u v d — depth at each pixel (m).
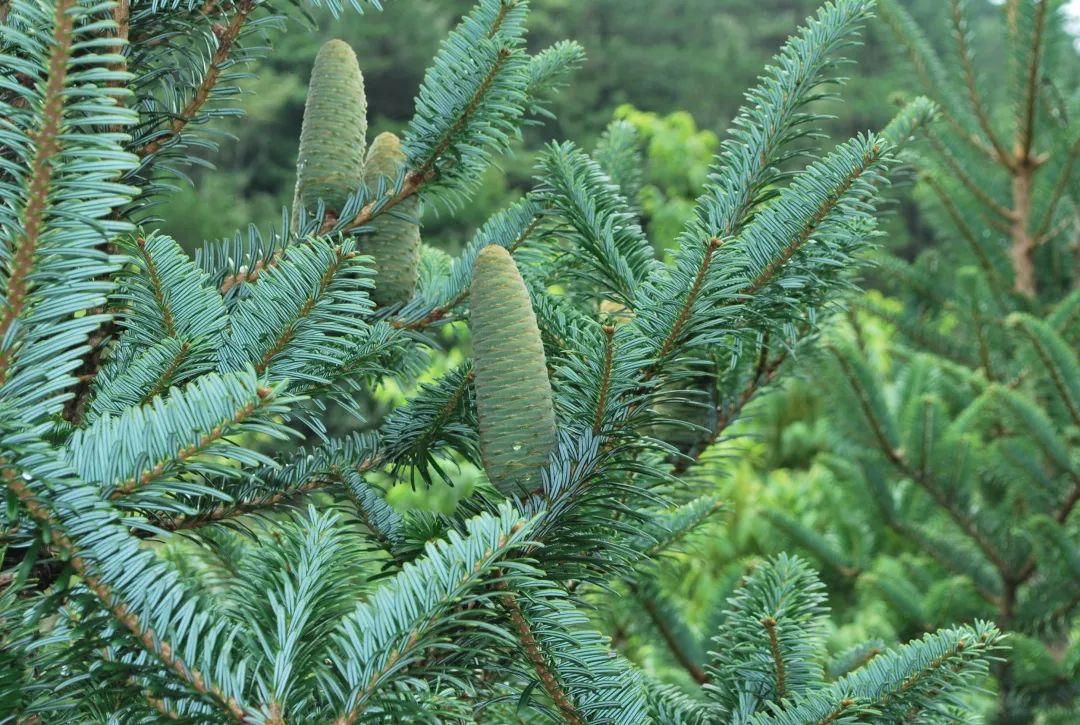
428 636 0.86
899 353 5.34
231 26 1.26
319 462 1.21
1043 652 3.89
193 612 0.80
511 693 1.20
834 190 1.11
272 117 20.62
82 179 0.75
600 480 1.06
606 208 1.42
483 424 1.03
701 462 1.68
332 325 1.09
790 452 5.98
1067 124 5.31
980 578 4.56
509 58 1.28
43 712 0.93
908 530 4.60
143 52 1.24
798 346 1.64
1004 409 4.21
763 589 1.40
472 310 1.04
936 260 5.64
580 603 1.08
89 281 0.79
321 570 0.95
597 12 35.19
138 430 0.80
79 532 0.76
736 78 31.80
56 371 0.78
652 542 1.55
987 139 5.64
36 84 0.72
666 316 1.08
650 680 1.50
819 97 1.23
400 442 1.33
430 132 1.33
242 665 0.81
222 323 1.10
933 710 1.15
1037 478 4.32
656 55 31.70
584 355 1.05
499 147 1.35
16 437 0.73
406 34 26.22
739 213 1.26
